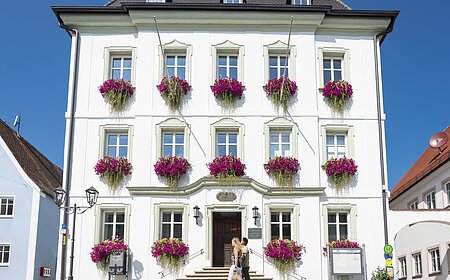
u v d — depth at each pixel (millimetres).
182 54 23422
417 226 30406
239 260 16719
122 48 23469
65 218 21828
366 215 22125
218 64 23406
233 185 21734
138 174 22031
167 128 22500
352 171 22219
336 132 23031
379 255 21781
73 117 22734
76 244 21594
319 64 23453
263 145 22391
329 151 23016
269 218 21703
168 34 23375
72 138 22578
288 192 21828
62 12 23188
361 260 21062
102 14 23328
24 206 28828
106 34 23609
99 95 23047
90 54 23406
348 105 23109
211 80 22969
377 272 21453
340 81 23094
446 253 26641
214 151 22359
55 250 31328
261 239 21359
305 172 22219
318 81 23297
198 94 22812
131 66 23484
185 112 22609
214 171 21672
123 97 22766
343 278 21250
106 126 22672
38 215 28766
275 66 23500
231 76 23344
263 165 22203
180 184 21969
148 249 21344
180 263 21156
